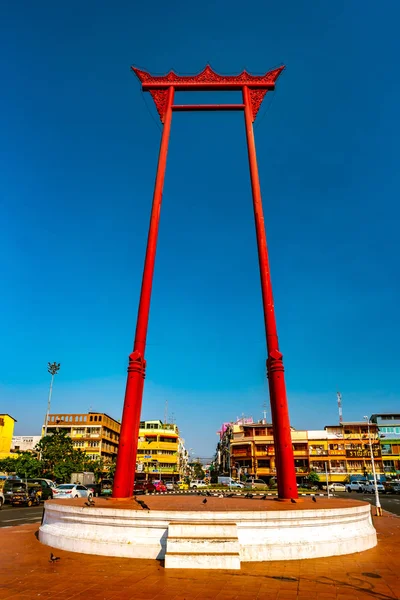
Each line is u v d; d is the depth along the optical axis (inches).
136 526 456.8
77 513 495.5
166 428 3725.4
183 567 394.0
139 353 691.4
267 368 682.2
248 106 887.7
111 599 299.9
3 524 804.0
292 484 613.0
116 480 627.5
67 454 2294.5
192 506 527.8
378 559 446.3
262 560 428.8
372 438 2906.0
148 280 734.5
